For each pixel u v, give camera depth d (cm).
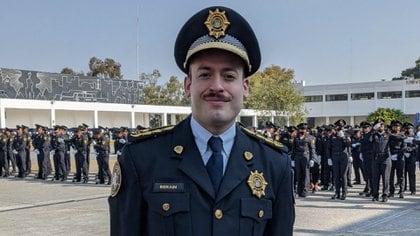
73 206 989
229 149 178
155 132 184
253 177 174
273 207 181
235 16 172
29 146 1738
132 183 173
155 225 165
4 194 1209
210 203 166
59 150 1551
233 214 166
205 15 172
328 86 5800
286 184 185
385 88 5409
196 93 169
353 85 5634
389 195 1069
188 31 175
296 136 1091
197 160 171
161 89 5847
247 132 190
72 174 1747
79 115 3969
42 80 3962
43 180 1573
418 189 1189
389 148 996
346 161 1028
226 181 169
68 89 4172
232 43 168
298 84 6047
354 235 681
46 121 3769
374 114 4478
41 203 1041
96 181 1470
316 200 1023
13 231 743
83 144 1472
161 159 173
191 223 163
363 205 947
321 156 1217
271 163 183
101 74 6900
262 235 174
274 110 4381
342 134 1043
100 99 4444
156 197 166
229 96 168
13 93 3744
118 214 176
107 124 4188
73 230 739
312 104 5916
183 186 167
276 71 6103
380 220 788
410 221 779
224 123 171
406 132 1260
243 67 173
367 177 1089
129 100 4734
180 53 178
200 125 175
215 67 167
